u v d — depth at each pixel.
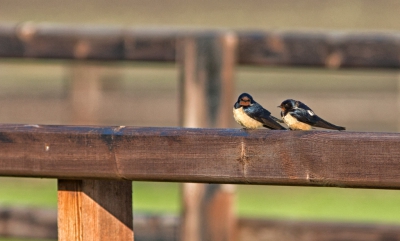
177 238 10.64
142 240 10.72
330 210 19.70
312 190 22.52
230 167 5.25
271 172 5.20
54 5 46.44
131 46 11.75
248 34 11.36
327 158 5.11
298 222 10.44
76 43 12.06
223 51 10.66
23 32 12.22
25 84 35.97
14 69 39.19
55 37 12.13
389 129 22.23
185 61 10.63
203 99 10.52
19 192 21.73
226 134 5.25
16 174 5.56
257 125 8.38
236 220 10.48
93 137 5.41
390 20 43.62
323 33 11.51
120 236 5.74
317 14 45.12
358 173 5.07
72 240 5.68
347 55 11.47
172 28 11.66
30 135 5.49
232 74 10.66
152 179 5.40
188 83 10.58
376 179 5.04
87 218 5.66
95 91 18.77
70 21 44.91
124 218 5.74
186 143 5.30
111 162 5.40
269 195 21.89
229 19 45.41
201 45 10.66
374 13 44.16
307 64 11.50
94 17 45.16
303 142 5.14
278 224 10.45
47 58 12.20
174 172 5.33
